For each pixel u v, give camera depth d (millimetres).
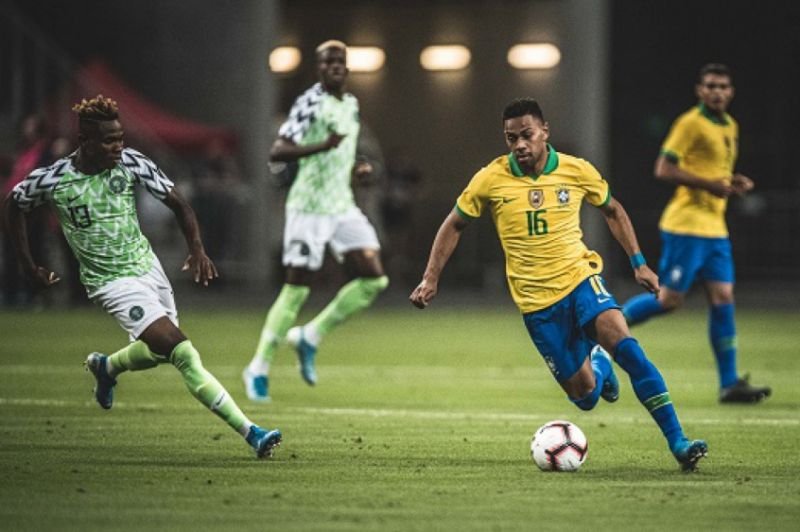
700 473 32156
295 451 35469
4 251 93438
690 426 41594
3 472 31625
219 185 110562
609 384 35906
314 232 49031
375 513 26891
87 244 33719
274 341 47969
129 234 33969
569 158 34062
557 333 33844
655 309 50312
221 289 110875
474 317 93625
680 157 49344
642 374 32375
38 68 111125
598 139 116688
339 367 60719
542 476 31625
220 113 116312
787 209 108062
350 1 127938
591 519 26422
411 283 114438
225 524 25766
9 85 109938
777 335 78312
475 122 126625
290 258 48812
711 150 49531
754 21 120438
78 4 116125
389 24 127938
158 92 116375
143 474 31453
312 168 49250
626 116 122125
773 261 108125
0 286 97250
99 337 72188
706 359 65562
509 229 33875
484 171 33969
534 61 125062
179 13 116500
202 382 33531
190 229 34219
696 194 49656
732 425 41875
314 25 128500
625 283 111000
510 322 89062
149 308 33625
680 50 121750
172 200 34031
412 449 36031
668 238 49938
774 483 30719
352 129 49750
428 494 29078
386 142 128250
